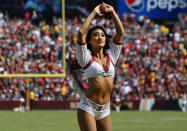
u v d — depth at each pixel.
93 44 6.44
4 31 28.36
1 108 25.28
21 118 18.72
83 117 6.39
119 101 25.98
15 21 29.55
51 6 30.59
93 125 6.35
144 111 25.34
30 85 26.09
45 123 16.30
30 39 27.89
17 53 26.50
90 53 6.43
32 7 30.14
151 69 29.16
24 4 30.05
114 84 27.12
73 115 20.81
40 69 25.69
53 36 28.42
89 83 6.44
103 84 6.39
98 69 6.37
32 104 25.09
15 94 25.69
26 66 25.56
